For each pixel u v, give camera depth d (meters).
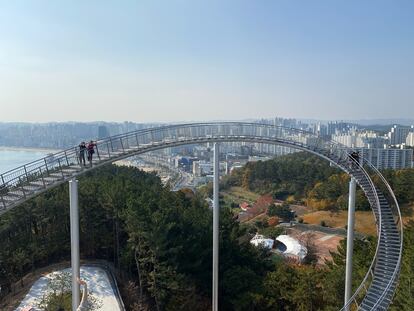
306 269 46.81
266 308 44.88
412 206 82.94
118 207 51.72
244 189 161.38
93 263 53.03
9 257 46.59
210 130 43.62
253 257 56.50
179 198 68.44
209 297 49.44
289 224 106.00
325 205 113.00
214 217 42.38
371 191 35.25
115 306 40.28
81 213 52.75
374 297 27.19
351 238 36.59
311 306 40.88
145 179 98.50
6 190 31.09
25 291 43.81
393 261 29.88
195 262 48.69
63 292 39.94
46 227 53.31
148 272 46.44
